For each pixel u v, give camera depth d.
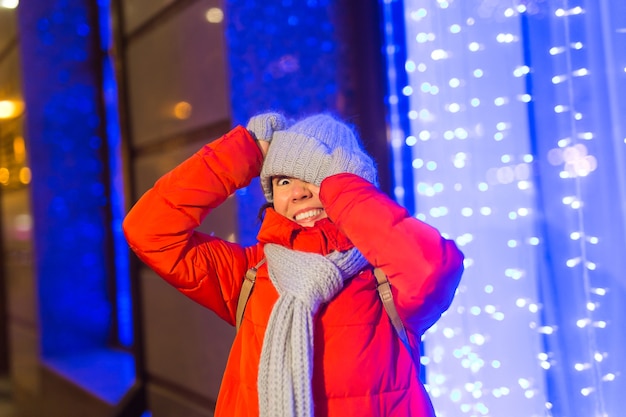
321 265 1.25
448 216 1.95
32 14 4.13
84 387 3.44
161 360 2.89
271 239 1.34
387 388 1.24
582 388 1.67
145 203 1.37
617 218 1.60
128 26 3.04
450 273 1.15
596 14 1.62
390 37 2.18
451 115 1.95
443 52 1.96
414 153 2.06
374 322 1.28
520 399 1.79
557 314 1.72
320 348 1.24
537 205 1.76
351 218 1.19
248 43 2.30
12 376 4.86
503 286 1.83
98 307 4.35
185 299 2.67
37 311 4.15
